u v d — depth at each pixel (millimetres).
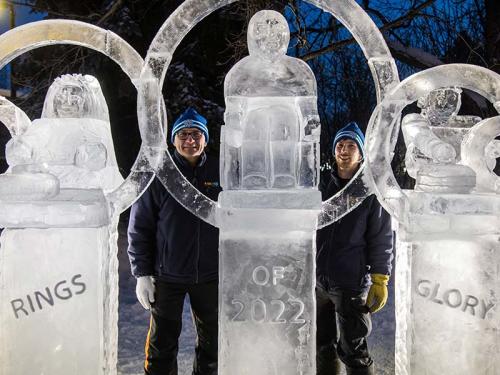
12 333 2172
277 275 2207
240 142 2203
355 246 2969
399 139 7969
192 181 3072
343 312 2959
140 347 4301
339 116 15500
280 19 2203
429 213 2256
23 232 2178
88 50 9305
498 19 9078
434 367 2285
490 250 2275
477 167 2465
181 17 2352
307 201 2164
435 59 9195
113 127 9898
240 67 2195
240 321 2215
